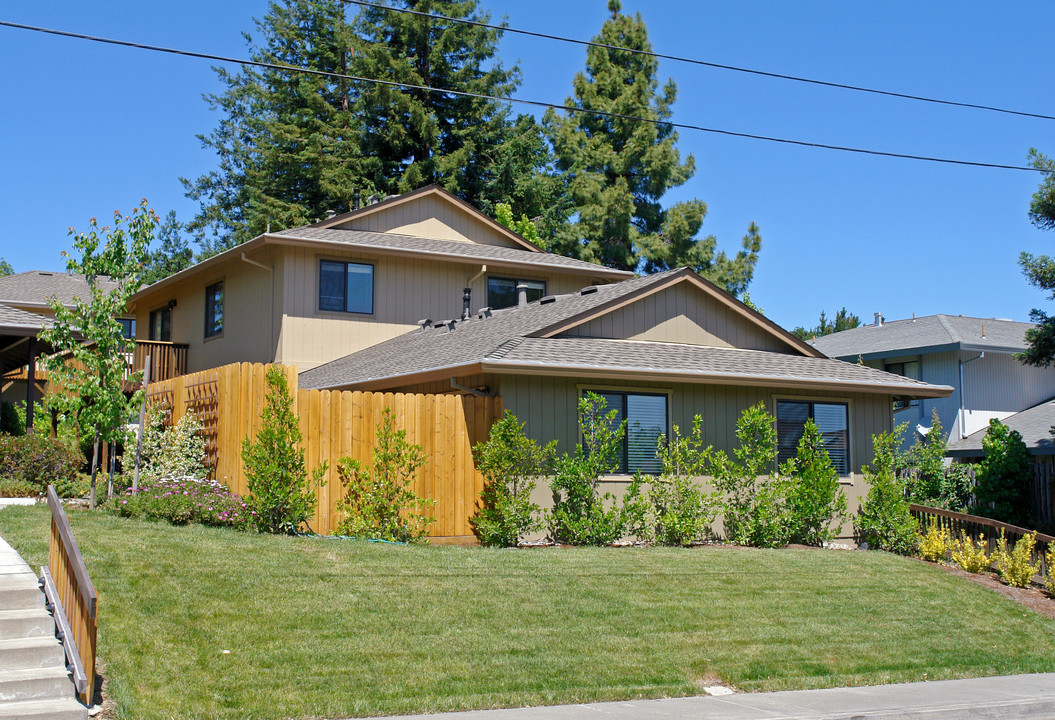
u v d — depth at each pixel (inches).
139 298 1222.9
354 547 497.7
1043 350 930.7
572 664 367.2
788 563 573.9
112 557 416.5
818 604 489.7
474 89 1780.3
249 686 314.8
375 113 1732.3
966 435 1225.4
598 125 1854.1
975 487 856.3
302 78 1818.4
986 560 622.8
